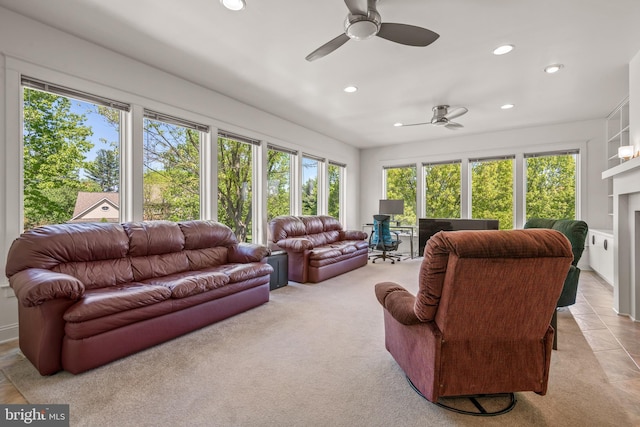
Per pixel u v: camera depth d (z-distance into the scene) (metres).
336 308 3.19
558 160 5.42
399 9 2.30
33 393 1.69
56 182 2.74
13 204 2.40
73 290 1.90
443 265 1.38
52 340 1.87
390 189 7.34
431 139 6.64
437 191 6.65
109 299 2.01
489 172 6.04
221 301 2.79
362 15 2.04
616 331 2.59
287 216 5.03
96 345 1.94
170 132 3.63
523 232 1.35
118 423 1.45
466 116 4.96
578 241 2.84
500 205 5.92
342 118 5.15
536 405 1.60
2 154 2.34
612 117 4.84
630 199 2.95
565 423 1.46
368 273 4.96
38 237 2.25
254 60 3.14
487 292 1.34
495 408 1.57
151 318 2.24
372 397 1.66
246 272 3.04
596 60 3.08
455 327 1.44
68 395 1.67
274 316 2.94
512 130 5.75
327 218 5.93
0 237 2.34
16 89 2.40
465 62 3.14
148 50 2.97
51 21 2.51
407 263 5.94
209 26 2.56
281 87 3.85
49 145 2.69
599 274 4.55
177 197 3.72
